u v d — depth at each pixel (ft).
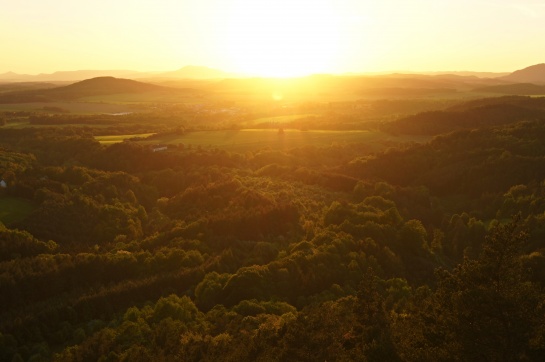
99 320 186.09
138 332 159.94
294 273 198.29
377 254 223.30
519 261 90.99
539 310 81.20
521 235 88.33
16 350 165.37
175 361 132.36
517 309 80.07
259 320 155.33
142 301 201.67
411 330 106.22
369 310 106.73
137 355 138.00
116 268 225.15
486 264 88.22
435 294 104.17
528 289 86.12
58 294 207.00
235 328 149.79
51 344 174.70
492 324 80.43
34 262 221.66
